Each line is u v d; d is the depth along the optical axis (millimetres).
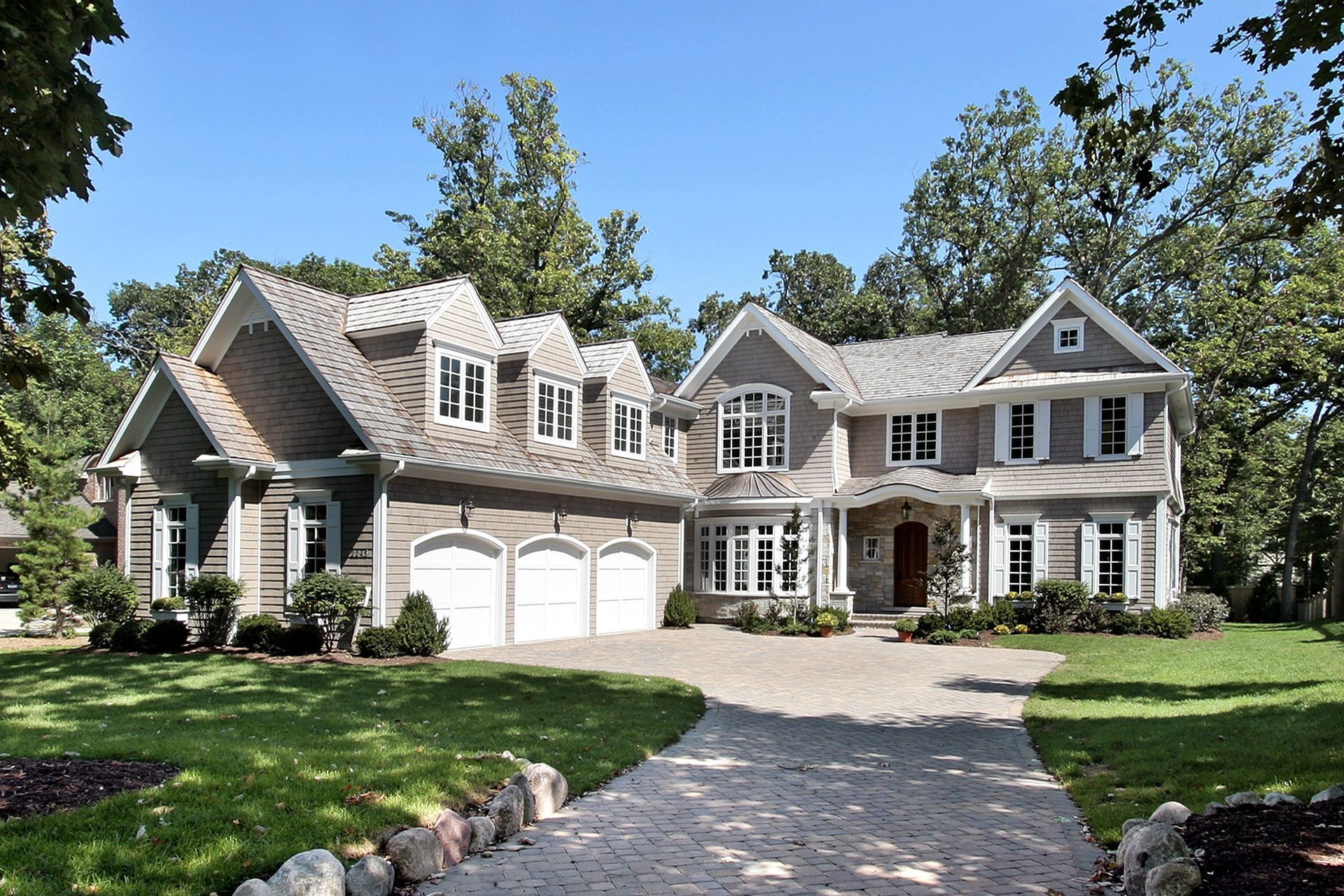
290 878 5215
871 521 29203
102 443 52531
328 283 48156
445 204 43406
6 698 12500
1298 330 32375
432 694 13109
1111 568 25500
